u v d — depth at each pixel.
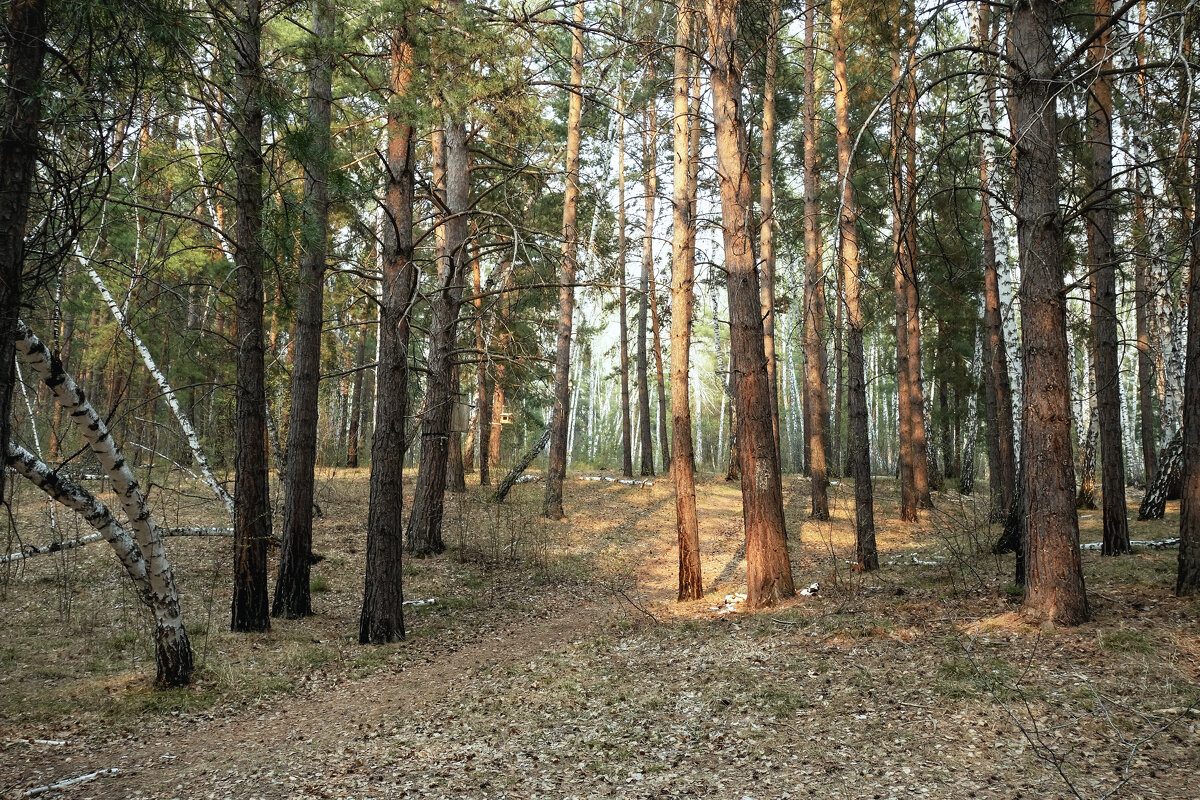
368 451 31.45
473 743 6.13
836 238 6.84
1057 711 5.38
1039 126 7.02
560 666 8.31
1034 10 7.09
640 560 15.98
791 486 26.11
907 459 18.56
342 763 5.85
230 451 17.59
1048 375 7.14
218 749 6.29
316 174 8.91
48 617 9.66
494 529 16.73
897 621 8.03
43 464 6.49
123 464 6.96
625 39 10.75
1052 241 7.10
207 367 16.20
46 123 4.46
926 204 6.68
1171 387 15.26
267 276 9.49
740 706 6.37
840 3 14.81
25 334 5.48
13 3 4.15
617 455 56.78
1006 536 12.62
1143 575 9.05
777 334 44.81
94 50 4.79
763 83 16.56
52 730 6.55
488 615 11.57
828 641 7.75
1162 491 15.04
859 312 13.66
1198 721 4.98
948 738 5.26
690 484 11.91
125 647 8.90
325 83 10.30
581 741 5.99
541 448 20.53
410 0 9.02
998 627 7.18
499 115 11.80
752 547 10.37
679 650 8.38
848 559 14.42
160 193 10.76
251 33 7.57
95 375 21.27
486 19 10.29
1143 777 4.41
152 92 5.28
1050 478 7.10
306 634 9.85
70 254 4.82
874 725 5.63
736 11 10.62
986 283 17.64
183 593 11.09
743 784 4.97
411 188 10.29
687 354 12.01
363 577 12.75
